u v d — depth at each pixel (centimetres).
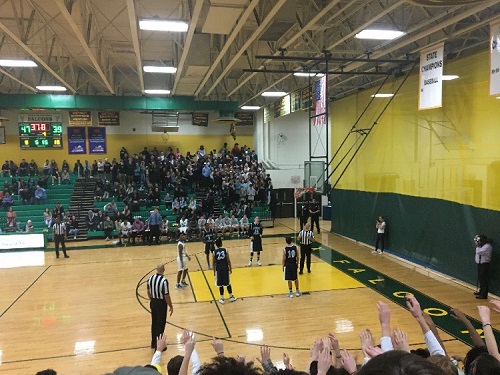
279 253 1647
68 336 882
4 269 1459
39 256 1670
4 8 1176
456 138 1248
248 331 894
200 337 867
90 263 1540
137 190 2297
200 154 2586
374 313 988
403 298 1090
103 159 2591
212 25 964
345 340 839
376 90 1680
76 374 719
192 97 2178
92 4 1171
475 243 1164
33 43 1555
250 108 2441
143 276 1351
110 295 1159
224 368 185
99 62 1425
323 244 1802
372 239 1745
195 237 2023
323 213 2558
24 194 2192
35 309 1050
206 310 1027
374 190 1720
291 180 2638
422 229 1423
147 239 1956
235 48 1423
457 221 1248
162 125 2628
